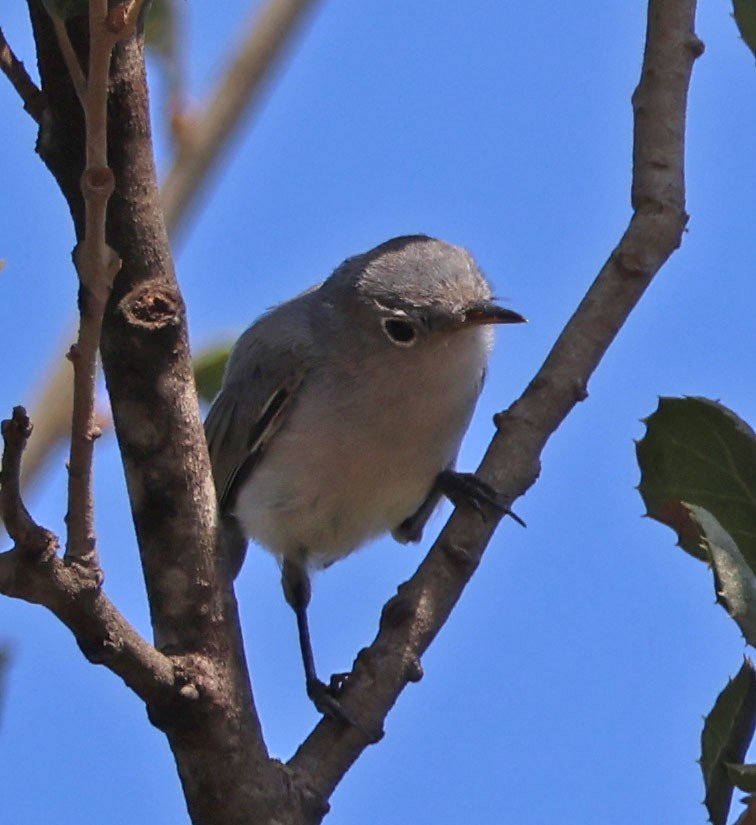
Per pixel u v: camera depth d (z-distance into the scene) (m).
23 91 6.51
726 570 5.72
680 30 8.50
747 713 6.14
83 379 5.43
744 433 6.45
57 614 5.72
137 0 5.06
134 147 6.43
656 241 8.34
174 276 6.63
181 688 6.35
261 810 6.67
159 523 6.66
